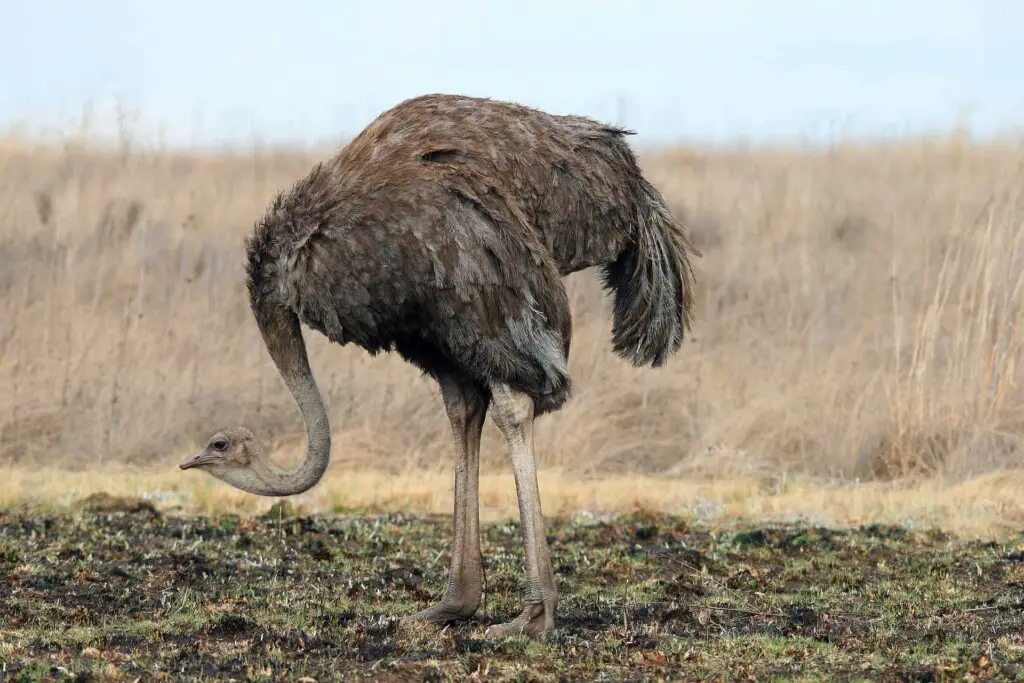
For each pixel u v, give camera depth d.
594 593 23.48
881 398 37.25
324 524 28.94
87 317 42.31
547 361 19.70
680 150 77.81
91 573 23.52
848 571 25.20
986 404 35.06
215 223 51.56
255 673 18.11
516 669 18.52
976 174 56.41
